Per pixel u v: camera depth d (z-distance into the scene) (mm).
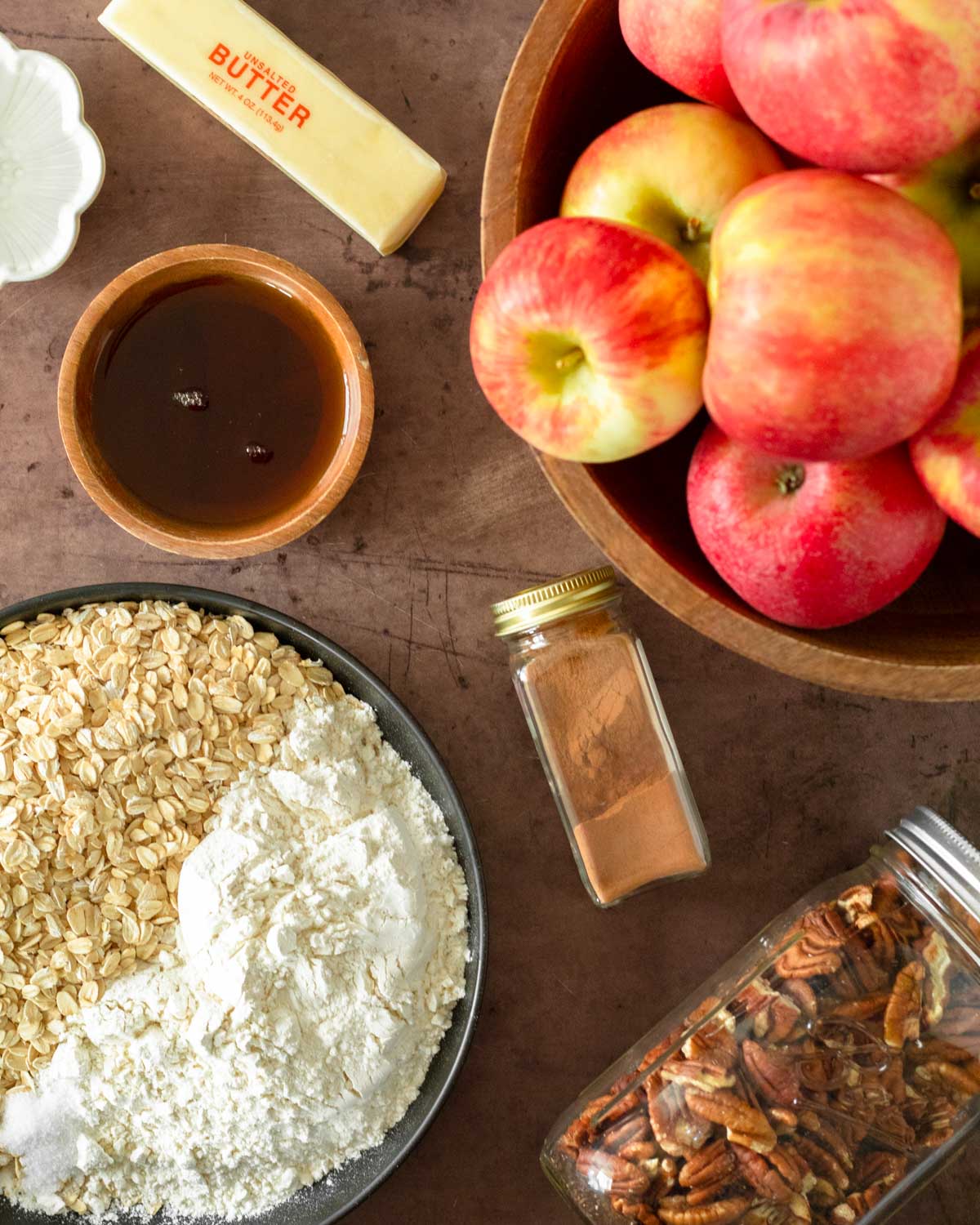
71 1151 626
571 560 660
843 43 457
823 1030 595
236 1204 637
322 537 663
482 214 514
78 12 654
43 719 630
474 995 609
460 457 660
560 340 495
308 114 625
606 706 627
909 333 463
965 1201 658
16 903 625
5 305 661
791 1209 588
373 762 650
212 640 641
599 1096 625
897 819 661
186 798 633
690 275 489
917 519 500
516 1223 661
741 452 505
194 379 641
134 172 657
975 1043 592
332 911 623
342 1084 626
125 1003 623
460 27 649
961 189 490
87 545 666
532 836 664
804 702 663
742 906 664
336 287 657
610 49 528
